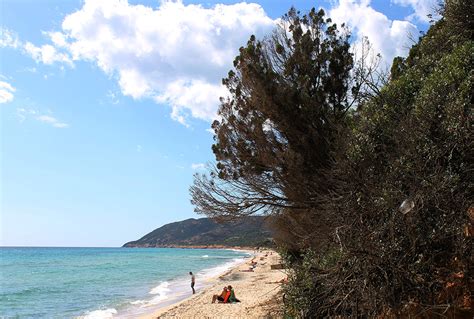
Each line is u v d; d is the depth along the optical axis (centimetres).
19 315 2300
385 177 676
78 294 3234
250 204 1280
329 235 715
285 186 1188
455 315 536
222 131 1295
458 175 587
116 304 2634
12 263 8038
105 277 4838
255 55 1210
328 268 688
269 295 2012
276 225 1252
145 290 3456
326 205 779
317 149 1134
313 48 1248
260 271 4738
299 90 1173
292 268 940
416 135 668
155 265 7306
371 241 592
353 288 603
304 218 1080
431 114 694
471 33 1007
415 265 569
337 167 812
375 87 976
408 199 574
